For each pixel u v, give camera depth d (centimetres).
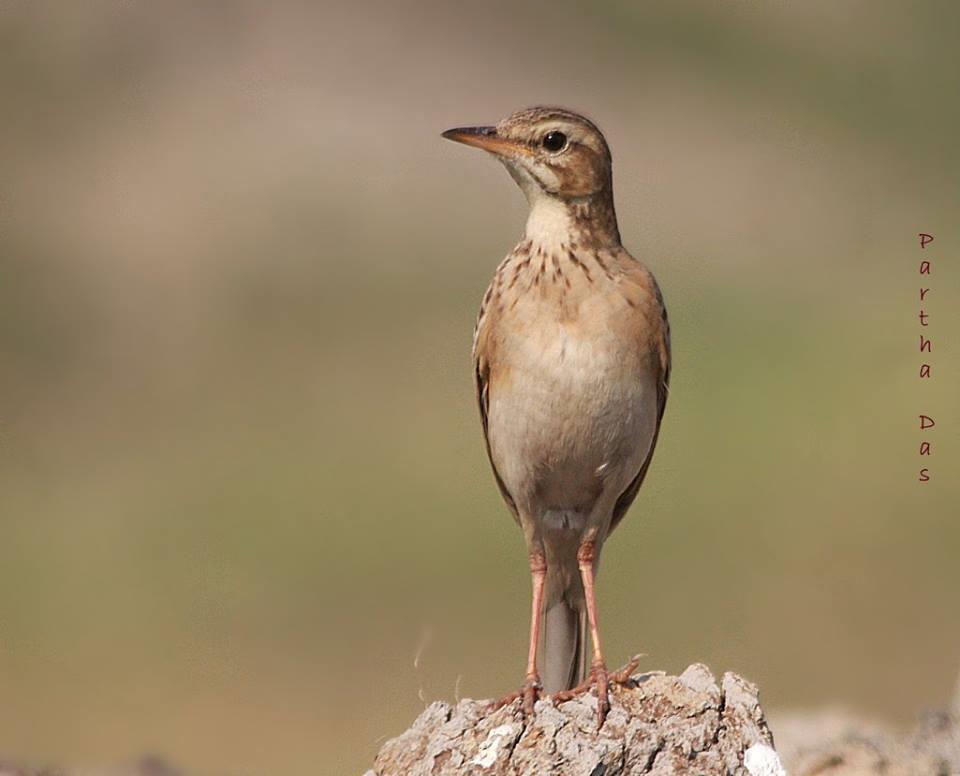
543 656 891
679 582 1714
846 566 1736
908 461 1861
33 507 1878
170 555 1795
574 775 739
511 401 853
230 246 2436
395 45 2881
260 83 2822
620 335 839
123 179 2592
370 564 1759
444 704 779
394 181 2589
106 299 2334
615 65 2864
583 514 890
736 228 2438
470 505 1841
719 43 2862
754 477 1852
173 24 2922
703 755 751
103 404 2122
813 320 2166
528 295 846
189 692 1559
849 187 2552
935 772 916
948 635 1630
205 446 2003
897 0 2834
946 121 2686
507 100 2819
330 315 2297
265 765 1408
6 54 2869
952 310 2180
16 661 1602
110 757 1352
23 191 2552
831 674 1565
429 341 2244
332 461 1948
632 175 2595
